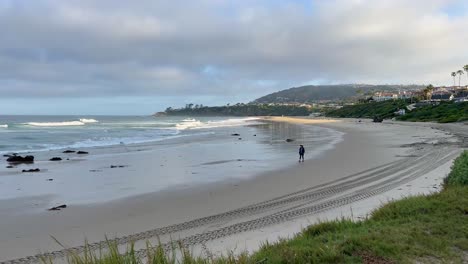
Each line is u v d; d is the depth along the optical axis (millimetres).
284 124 108062
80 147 41812
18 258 9344
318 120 137250
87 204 15383
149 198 16250
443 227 7418
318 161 26766
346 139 47938
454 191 10508
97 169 25594
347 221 8844
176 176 22016
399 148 33156
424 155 26312
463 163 14258
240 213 13000
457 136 43500
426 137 45344
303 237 7637
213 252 8727
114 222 12602
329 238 7168
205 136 59438
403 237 6820
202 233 10680
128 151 37344
